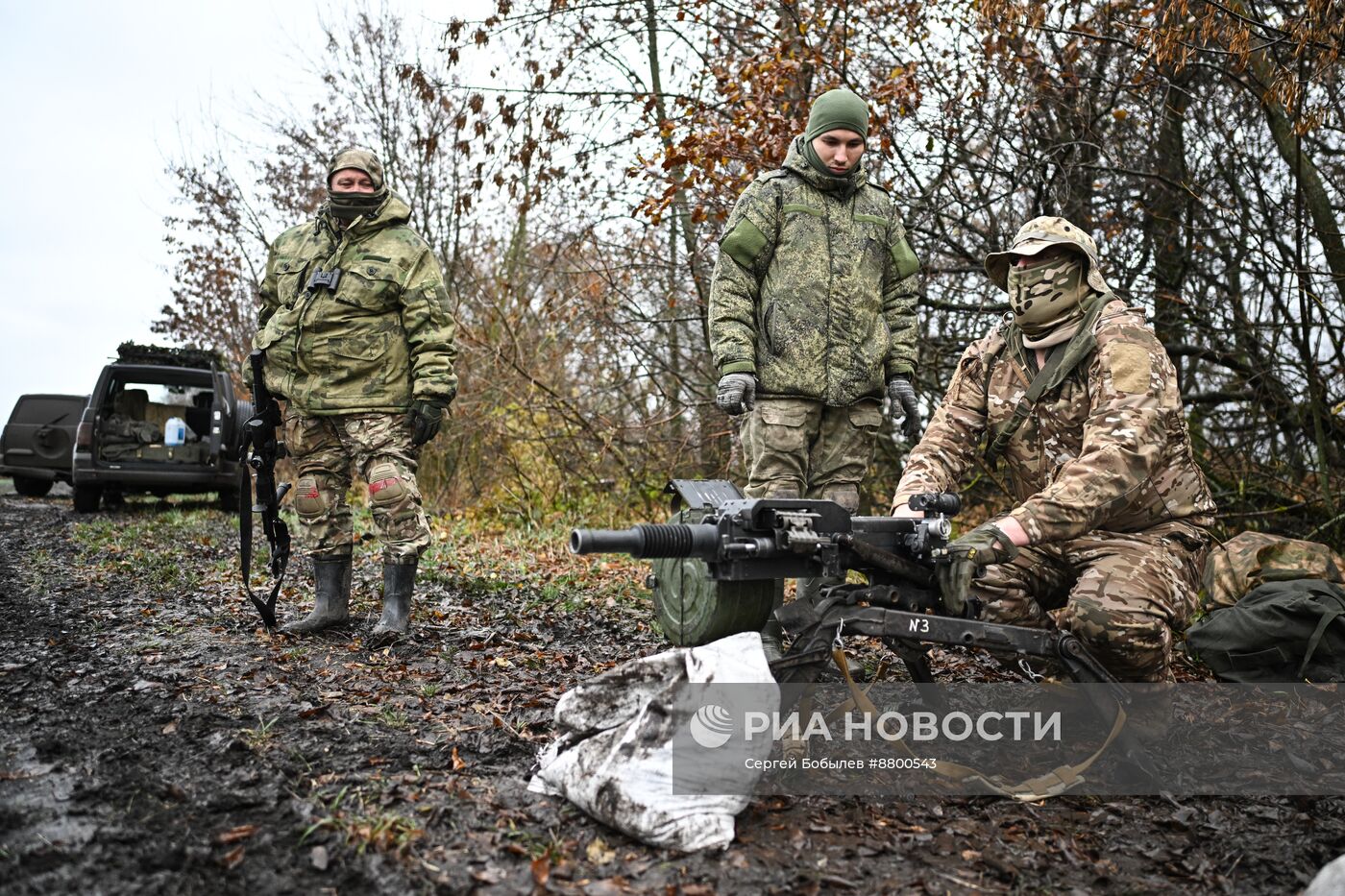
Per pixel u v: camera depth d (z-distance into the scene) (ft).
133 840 8.29
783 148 24.47
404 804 9.17
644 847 8.46
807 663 9.59
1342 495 23.32
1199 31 21.63
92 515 37.60
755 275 14.99
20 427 47.52
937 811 9.55
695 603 10.07
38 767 9.86
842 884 7.97
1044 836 9.21
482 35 30.58
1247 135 24.84
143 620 17.11
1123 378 11.14
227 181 56.39
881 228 15.24
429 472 43.91
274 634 15.94
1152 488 11.59
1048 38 25.53
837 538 9.46
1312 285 22.76
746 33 29.04
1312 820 9.73
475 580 22.38
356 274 15.31
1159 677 11.18
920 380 27.40
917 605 10.20
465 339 37.27
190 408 41.65
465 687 13.10
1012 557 10.18
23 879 7.57
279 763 10.04
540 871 7.93
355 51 47.32
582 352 37.11
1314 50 19.88
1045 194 25.62
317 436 15.94
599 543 8.66
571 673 14.14
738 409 14.47
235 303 59.47
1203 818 9.72
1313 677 12.66
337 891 7.68
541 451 38.09
